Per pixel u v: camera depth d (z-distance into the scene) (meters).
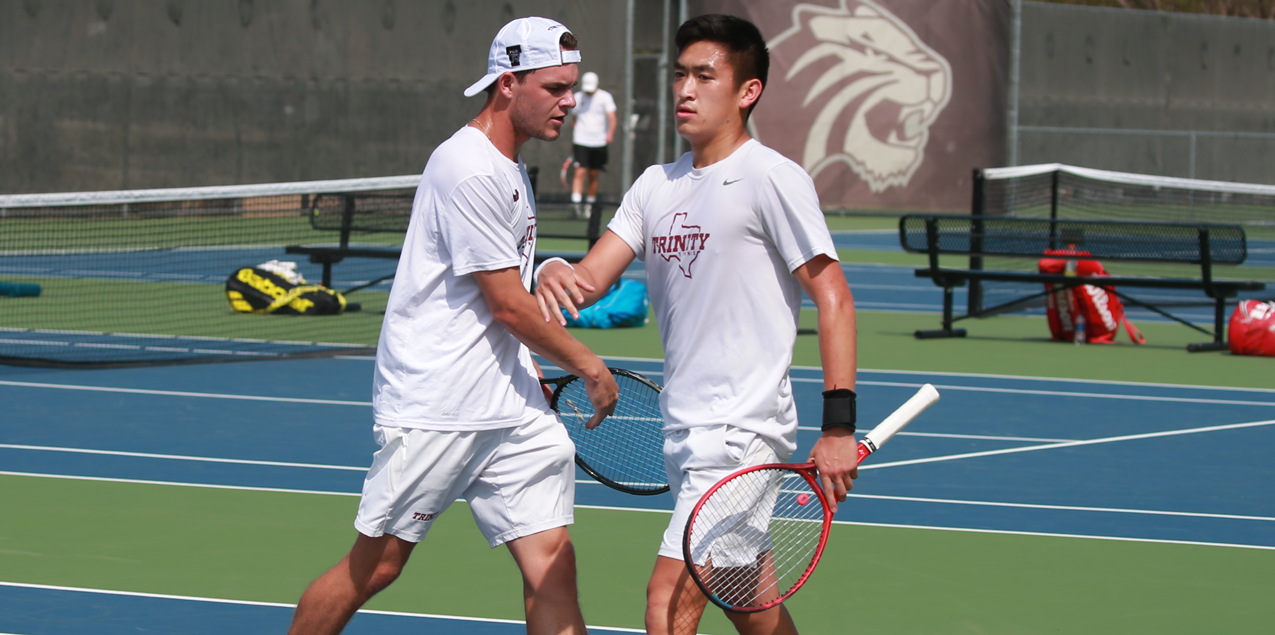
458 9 53.06
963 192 57.84
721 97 7.59
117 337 25.41
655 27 56.00
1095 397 20.28
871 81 56.09
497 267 7.88
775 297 7.58
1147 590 10.86
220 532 12.26
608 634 9.59
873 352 24.80
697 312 7.64
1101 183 63.22
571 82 8.12
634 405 9.33
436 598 10.42
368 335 26.12
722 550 7.43
